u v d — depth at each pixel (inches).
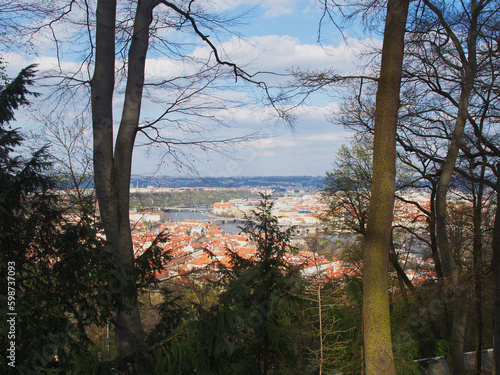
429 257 465.4
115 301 160.7
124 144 193.5
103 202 189.0
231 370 185.2
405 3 154.4
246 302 236.7
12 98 159.6
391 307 374.0
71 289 144.3
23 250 147.9
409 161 455.8
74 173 363.6
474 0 341.1
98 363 135.6
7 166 149.3
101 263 153.6
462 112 333.1
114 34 200.1
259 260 249.1
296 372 246.5
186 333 157.5
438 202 341.1
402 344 316.5
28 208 154.4
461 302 356.8
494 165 361.4
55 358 140.6
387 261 154.2
